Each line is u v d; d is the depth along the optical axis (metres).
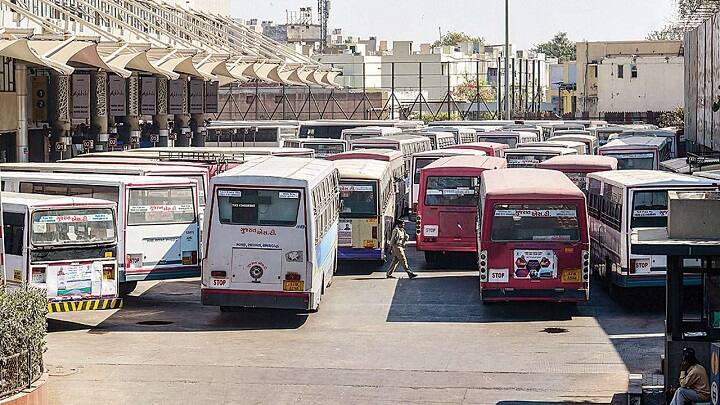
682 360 26.80
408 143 83.06
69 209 38.84
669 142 96.56
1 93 72.19
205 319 42.53
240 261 40.25
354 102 168.75
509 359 34.56
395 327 40.47
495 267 41.66
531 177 45.47
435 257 57.88
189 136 111.44
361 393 30.33
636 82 173.88
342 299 46.88
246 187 40.16
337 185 51.72
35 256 38.22
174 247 44.78
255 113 152.75
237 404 29.20
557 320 41.62
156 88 97.44
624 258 42.69
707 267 27.31
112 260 39.47
